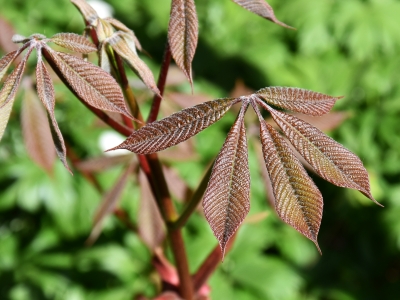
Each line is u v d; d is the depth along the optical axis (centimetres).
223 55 220
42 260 166
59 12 201
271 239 177
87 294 161
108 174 167
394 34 218
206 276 77
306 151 52
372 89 215
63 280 163
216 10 236
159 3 227
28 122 82
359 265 192
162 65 63
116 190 87
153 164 67
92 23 60
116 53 60
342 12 222
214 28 234
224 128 183
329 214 202
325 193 203
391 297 185
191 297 76
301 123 52
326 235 199
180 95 88
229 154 52
